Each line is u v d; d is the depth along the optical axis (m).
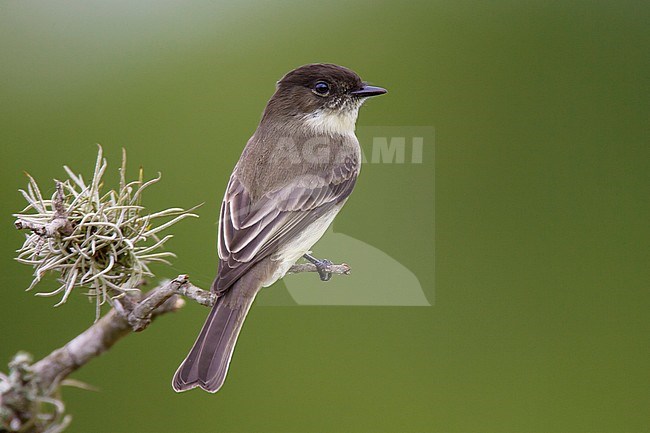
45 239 4.12
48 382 4.12
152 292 4.14
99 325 4.12
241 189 4.21
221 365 4.16
